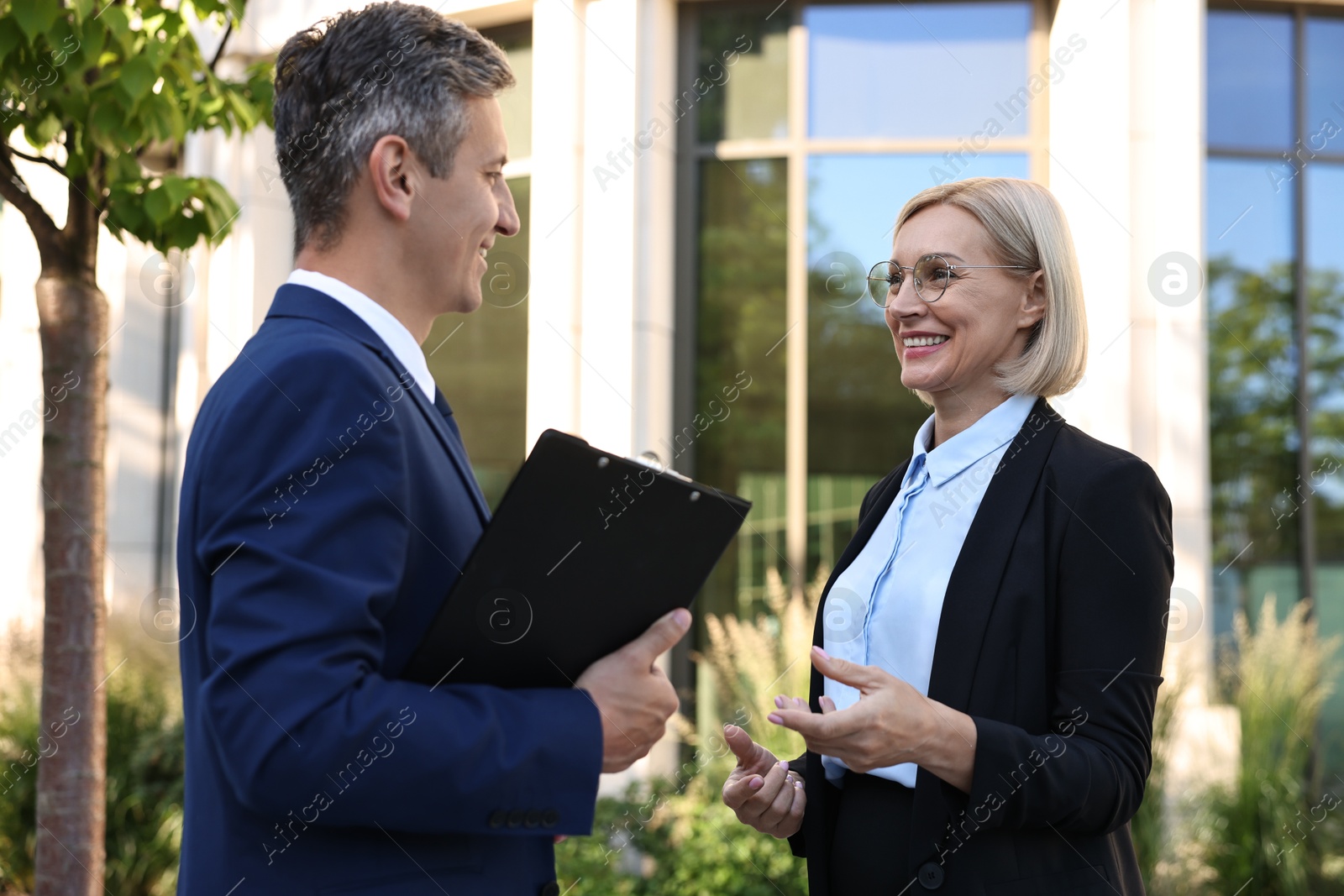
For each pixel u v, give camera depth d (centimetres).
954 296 157
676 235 531
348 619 100
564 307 489
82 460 252
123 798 470
